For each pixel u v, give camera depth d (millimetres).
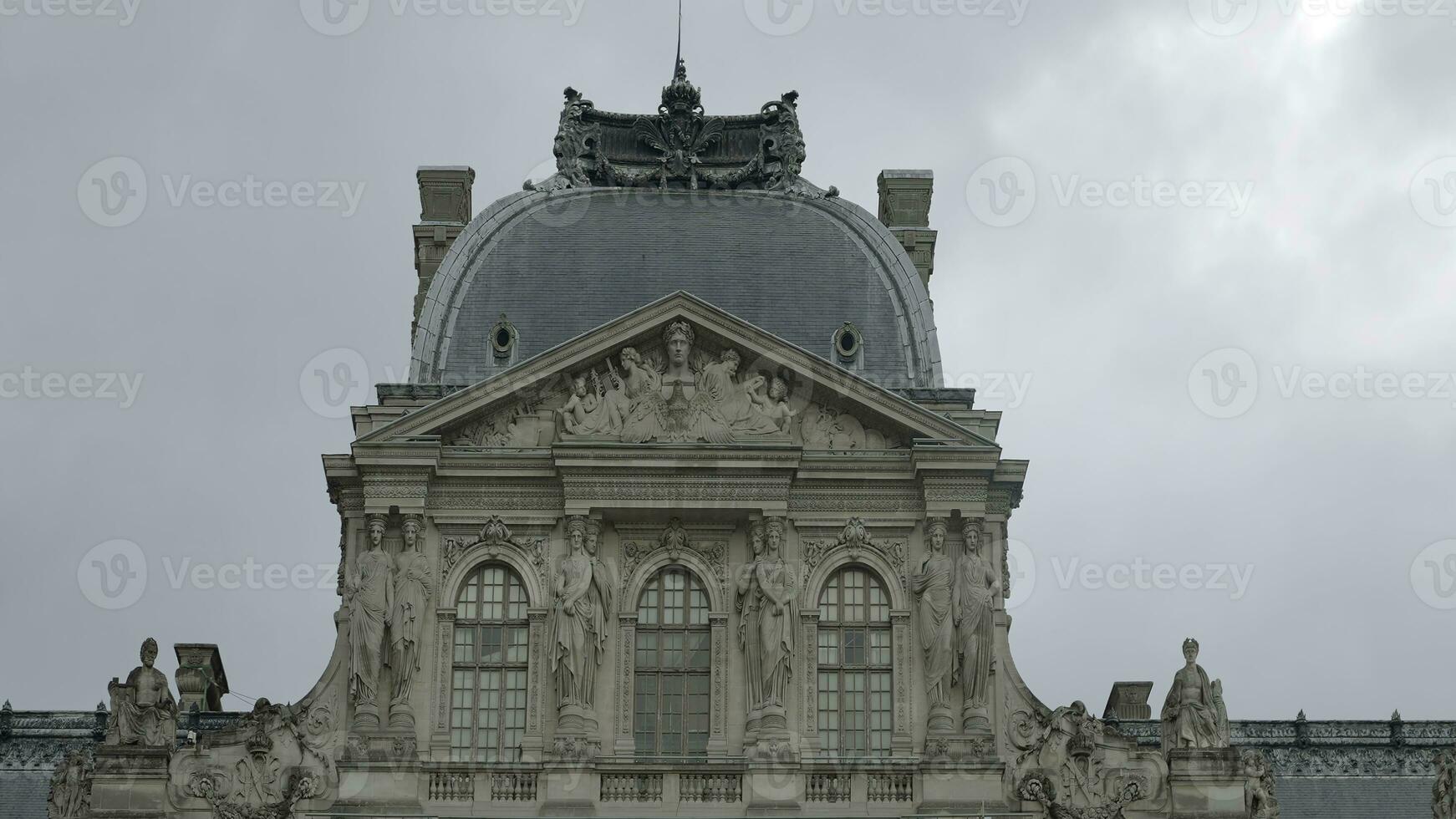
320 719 105750
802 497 108812
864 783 105125
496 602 108125
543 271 114625
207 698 120312
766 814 104375
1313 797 114875
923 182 121562
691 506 107750
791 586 107125
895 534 108750
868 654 107625
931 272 120062
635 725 106938
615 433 108438
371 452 107500
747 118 119938
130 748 103812
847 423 109438
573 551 107312
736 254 115312
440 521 108375
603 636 106938
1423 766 115938
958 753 105250
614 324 109062
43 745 113875
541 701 106562
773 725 105500
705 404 108875
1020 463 108750
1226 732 105312
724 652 107375
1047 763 105938
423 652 106938
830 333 113250
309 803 104875
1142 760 105875
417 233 119750
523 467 108375
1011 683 107125
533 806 104562
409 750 104812
